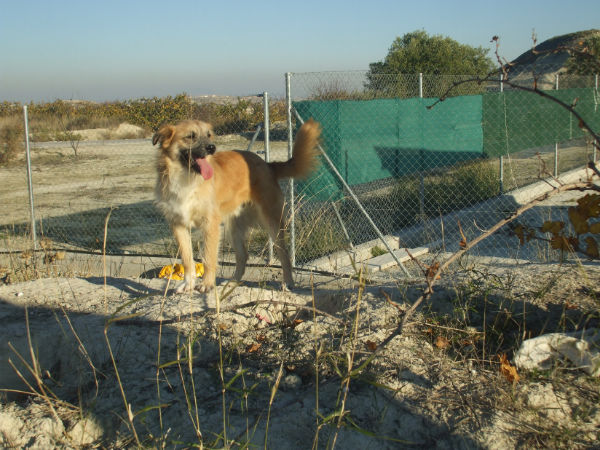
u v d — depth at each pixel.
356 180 7.89
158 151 5.60
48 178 16.53
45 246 8.31
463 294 4.58
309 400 3.37
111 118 27.14
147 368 3.89
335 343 4.04
